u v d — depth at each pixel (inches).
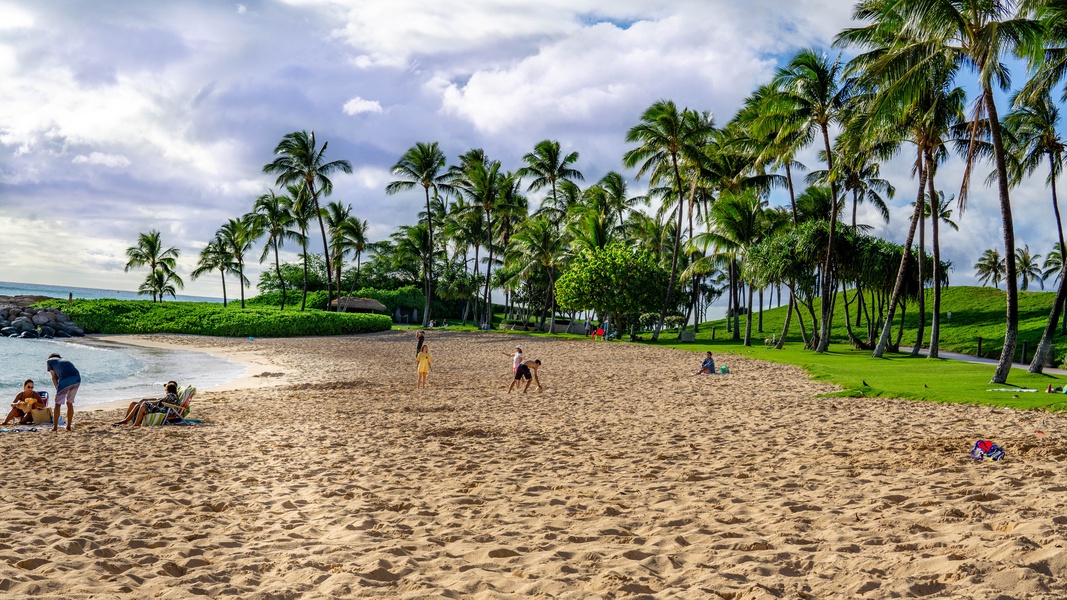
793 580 167.6
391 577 185.3
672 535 217.6
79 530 239.5
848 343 1882.4
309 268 3597.4
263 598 167.5
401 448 434.3
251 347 1852.9
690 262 2212.1
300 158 2449.6
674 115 1737.2
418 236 2625.5
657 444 433.7
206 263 3034.0
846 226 1585.9
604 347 1646.2
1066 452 334.6
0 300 2792.8
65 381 542.3
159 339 2175.2
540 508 267.3
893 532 208.7
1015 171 1176.2
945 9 763.4
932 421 502.0
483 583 174.9
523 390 834.2
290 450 433.7
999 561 167.0
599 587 169.6
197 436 504.4
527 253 2303.2
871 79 864.9
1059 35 855.7
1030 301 2311.8
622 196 2541.8
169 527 245.9
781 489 287.6
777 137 1414.9
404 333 2284.7
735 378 946.1
